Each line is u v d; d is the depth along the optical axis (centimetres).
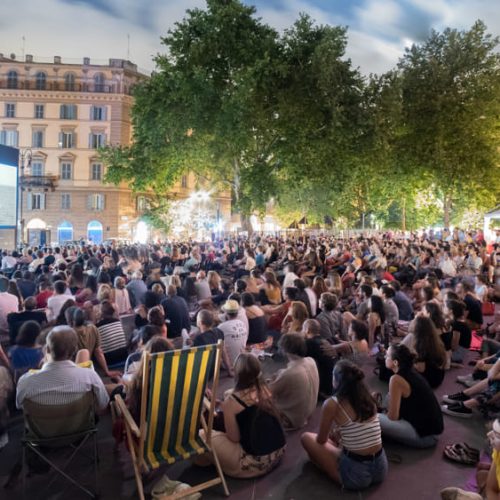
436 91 2856
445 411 562
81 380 388
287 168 2712
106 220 5219
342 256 1823
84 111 5175
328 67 2439
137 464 384
